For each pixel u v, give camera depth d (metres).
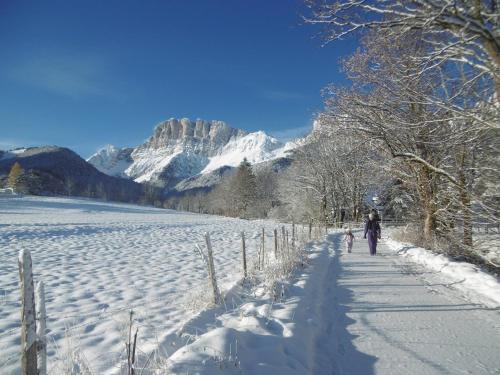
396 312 6.09
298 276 8.55
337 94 10.04
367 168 20.33
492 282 7.60
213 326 4.96
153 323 5.42
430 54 5.70
